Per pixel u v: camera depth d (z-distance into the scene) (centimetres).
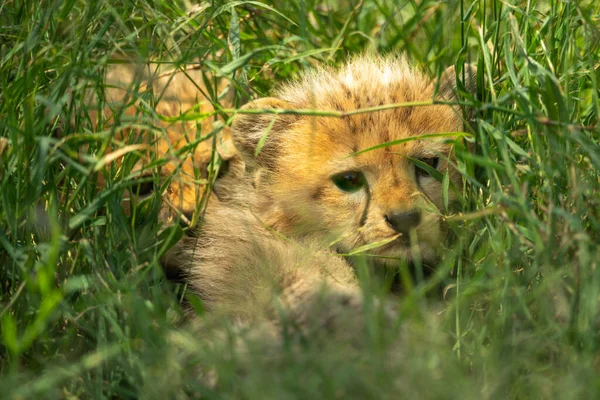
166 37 806
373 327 546
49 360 609
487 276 662
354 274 761
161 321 595
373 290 673
